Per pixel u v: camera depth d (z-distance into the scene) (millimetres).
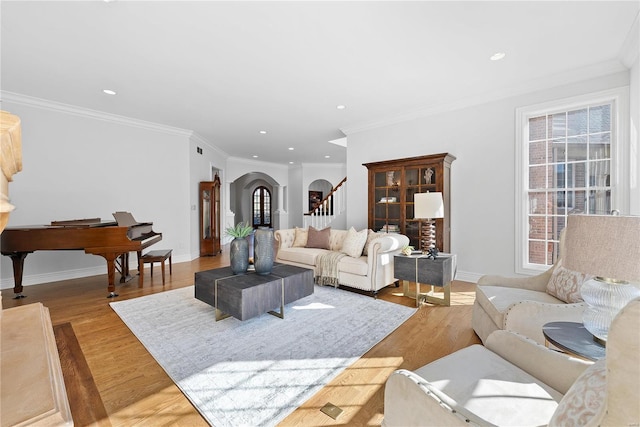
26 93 3861
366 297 3566
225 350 2260
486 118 4047
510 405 1007
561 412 720
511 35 2607
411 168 4480
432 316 2947
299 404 1661
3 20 2324
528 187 3807
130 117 4922
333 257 3965
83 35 2545
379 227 4906
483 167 4086
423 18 2359
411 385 1032
